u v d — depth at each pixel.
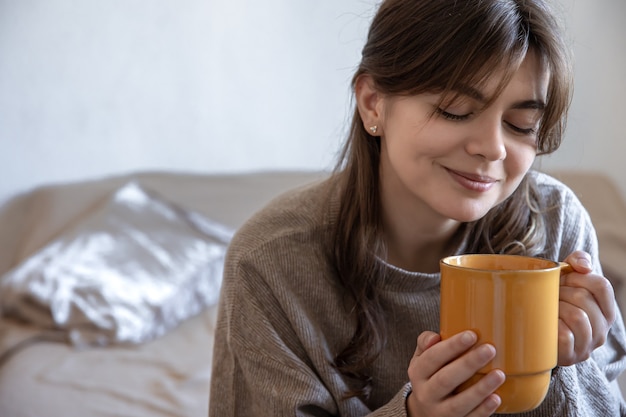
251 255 0.94
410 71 0.77
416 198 0.89
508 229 0.95
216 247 2.32
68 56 2.58
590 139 2.74
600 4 2.68
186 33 2.68
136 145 2.67
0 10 2.49
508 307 0.62
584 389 0.92
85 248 2.18
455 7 0.76
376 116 0.89
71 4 2.56
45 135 2.58
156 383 1.62
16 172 2.55
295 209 0.98
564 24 0.87
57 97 2.58
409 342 0.95
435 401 0.66
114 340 1.91
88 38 2.59
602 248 2.24
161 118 2.69
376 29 0.85
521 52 0.73
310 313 0.94
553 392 0.86
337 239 0.94
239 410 0.96
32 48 2.54
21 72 2.53
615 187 2.57
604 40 2.70
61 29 2.56
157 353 1.84
